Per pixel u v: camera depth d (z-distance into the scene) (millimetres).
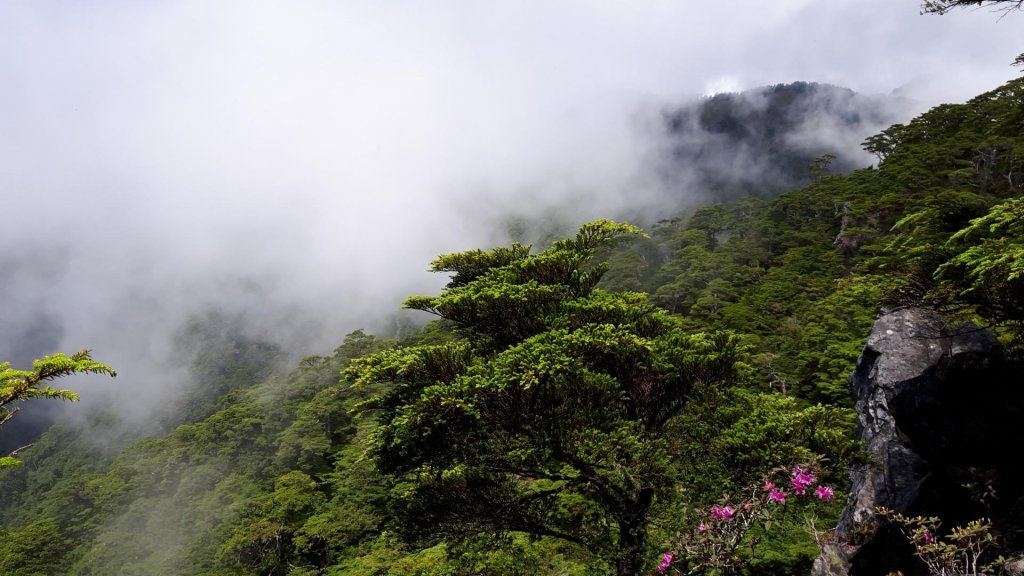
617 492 8344
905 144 44625
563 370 7531
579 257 9836
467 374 7641
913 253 6555
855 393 10289
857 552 7852
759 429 7266
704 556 6184
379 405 8367
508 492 8812
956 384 7457
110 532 35438
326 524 26016
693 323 34094
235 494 34969
